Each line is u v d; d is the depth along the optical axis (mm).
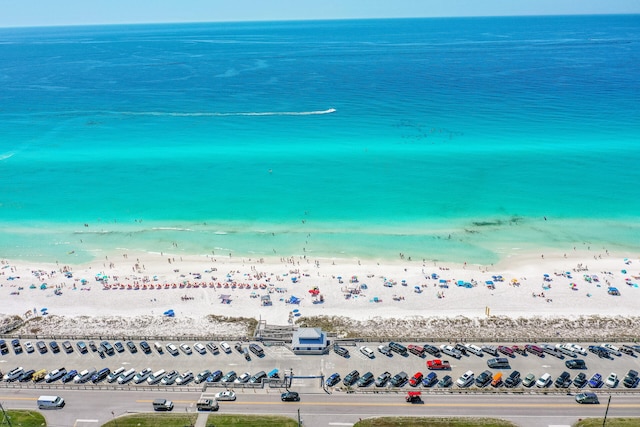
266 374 62344
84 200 121125
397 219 109750
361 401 57625
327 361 65125
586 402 56406
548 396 57906
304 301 81938
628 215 109562
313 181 129500
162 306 81250
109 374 62750
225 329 74250
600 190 120688
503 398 57750
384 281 87250
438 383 60406
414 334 72250
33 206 118250
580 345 67312
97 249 100375
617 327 72938
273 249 99438
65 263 95375
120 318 77750
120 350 67438
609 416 54469
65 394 59281
